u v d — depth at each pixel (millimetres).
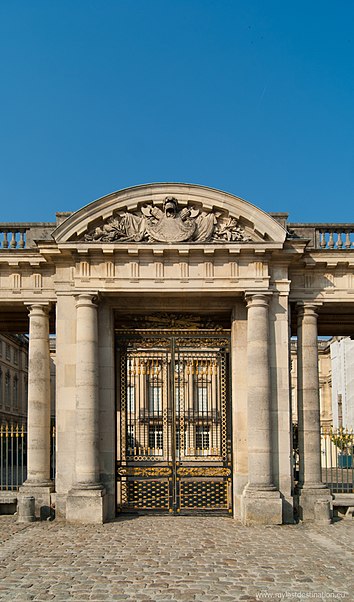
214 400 29609
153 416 27531
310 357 26031
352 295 26234
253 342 24578
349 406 65812
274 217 26531
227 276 24875
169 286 24781
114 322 26781
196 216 25266
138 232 25031
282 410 24703
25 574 15773
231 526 22906
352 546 19266
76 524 23062
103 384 25344
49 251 25031
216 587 14594
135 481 26484
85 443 23906
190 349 28750
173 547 19016
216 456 26109
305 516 24359
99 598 13766
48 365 26391
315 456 25469
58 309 25266
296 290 26219
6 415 75625
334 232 27031
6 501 25250
